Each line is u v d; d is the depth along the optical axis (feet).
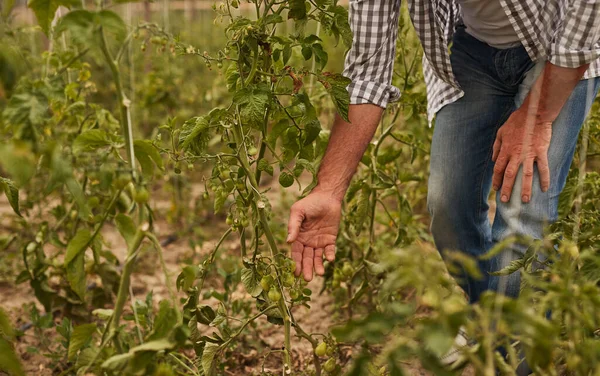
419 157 11.48
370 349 8.41
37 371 8.59
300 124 6.88
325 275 9.50
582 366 4.48
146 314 7.22
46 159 4.99
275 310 6.67
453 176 8.02
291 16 6.48
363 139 7.22
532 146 6.86
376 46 7.23
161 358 5.47
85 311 9.37
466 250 8.21
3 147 4.42
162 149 6.59
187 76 19.70
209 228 14.47
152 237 5.27
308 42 6.48
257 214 6.49
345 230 9.55
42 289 9.16
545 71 6.66
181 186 14.61
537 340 4.06
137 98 16.56
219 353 6.48
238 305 9.02
